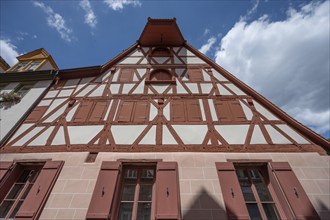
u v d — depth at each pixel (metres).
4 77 7.36
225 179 3.96
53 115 5.73
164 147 4.65
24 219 3.40
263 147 4.65
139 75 7.02
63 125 5.37
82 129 5.21
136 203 3.83
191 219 3.38
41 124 5.47
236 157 4.43
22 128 5.40
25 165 4.59
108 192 3.75
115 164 4.25
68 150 4.71
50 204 3.67
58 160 4.48
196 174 4.09
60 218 3.46
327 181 3.92
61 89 6.78
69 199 3.74
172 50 8.35
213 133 4.98
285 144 4.70
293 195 3.66
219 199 3.68
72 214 3.51
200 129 5.08
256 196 3.93
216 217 3.41
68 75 7.27
